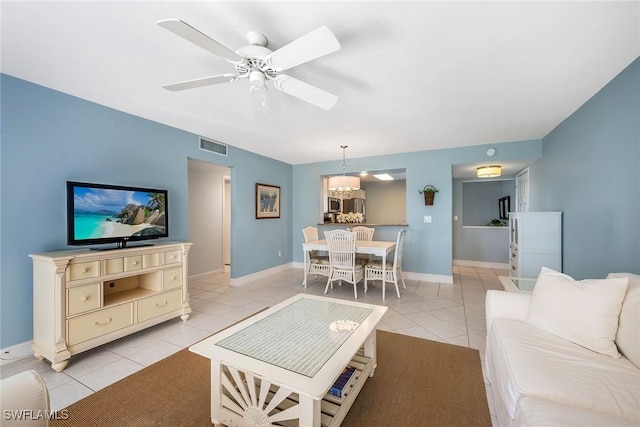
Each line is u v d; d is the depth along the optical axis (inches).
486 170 186.2
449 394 67.7
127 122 113.7
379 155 198.4
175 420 59.4
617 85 83.9
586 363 49.6
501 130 139.6
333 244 149.3
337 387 58.3
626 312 53.0
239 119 122.5
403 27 62.0
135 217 104.0
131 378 74.2
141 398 66.2
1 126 81.7
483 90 94.3
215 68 80.2
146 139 120.9
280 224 217.0
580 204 108.1
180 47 69.7
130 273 95.7
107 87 91.4
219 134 145.7
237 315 120.7
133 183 115.6
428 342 95.1
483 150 167.6
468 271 215.2
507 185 251.3
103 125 105.8
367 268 153.1
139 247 100.7
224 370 58.4
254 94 69.5
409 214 188.7
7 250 83.0
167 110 111.6
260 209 193.3
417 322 112.7
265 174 200.8
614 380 45.0
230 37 65.5
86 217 89.8
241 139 155.6
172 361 82.7
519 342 56.9
